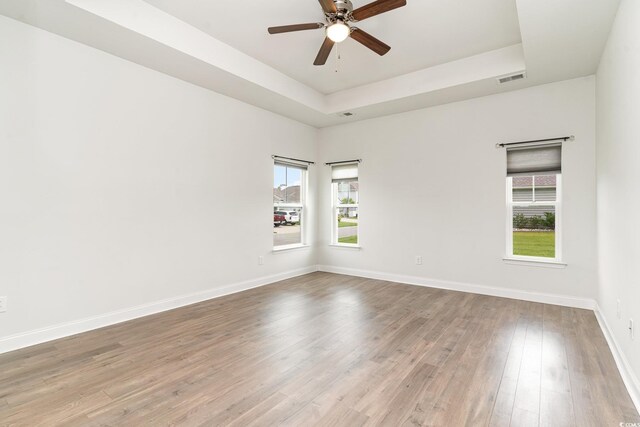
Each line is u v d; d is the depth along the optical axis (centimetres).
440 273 468
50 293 282
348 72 430
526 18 257
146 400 194
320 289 463
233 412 182
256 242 479
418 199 488
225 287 433
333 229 590
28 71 269
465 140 446
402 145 503
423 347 269
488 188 430
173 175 373
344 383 213
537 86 396
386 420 175
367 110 493
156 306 357
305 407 187
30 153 271
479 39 345
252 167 471
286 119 531
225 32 335
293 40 351
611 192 273
